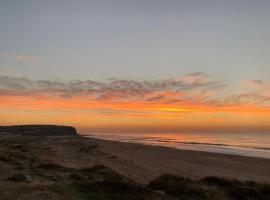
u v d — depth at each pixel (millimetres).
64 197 10578
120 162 30828
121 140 94625
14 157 25656
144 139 103375
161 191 13148
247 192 14047
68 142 65938
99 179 15688
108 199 10844
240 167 32188
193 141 89375
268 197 13898
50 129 154250
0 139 85188
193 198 12508
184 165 32375
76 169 19859
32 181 14000
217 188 14656
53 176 15734
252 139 103688
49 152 39125
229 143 78625
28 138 93938
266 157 42094
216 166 32469
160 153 45219
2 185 12750
